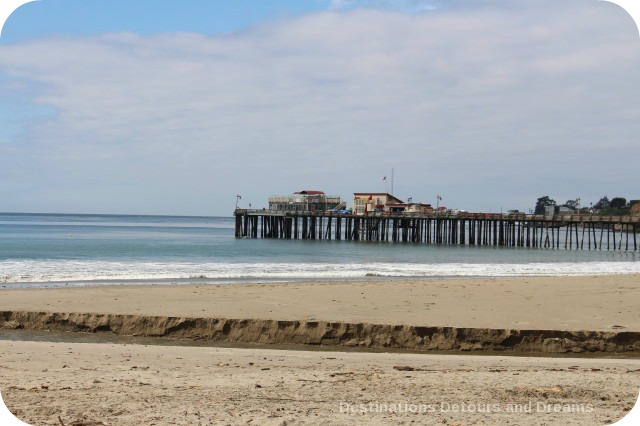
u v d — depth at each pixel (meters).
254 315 18.14
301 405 8.86
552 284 26.72
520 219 68.12
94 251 51.81
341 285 25.75
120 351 13.66
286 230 82.06
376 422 8.12
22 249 52.97
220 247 60.72
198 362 12.51
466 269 39.75
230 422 8.00
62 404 8.68
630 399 9.43
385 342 16.45
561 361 13.65
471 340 16.34
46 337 16.78
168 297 21.61
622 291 24.45
